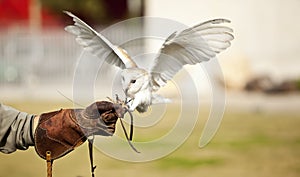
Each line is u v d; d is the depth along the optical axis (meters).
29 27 63.88
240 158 26.02
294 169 24.11
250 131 32.06
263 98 43.91
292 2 50.34
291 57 50.47
